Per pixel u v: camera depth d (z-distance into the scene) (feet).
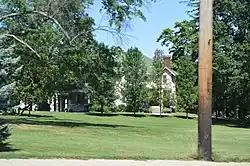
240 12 154.61
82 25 100.58
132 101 194.49
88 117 164.35
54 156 39.01
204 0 39.73
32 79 127.44
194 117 198.90
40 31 99.04
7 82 46.34
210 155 39.52
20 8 93.81
